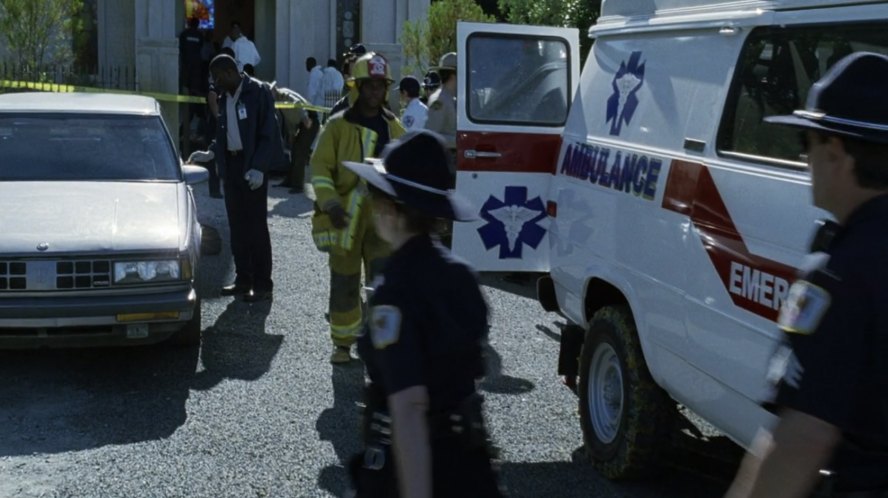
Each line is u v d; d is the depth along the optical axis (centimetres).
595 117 573
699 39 478
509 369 715
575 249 568
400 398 269
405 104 1084
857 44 378
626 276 505
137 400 632
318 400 639
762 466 214
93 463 536
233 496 502
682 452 514
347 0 2083
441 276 280
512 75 788
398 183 282
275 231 1188
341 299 698
